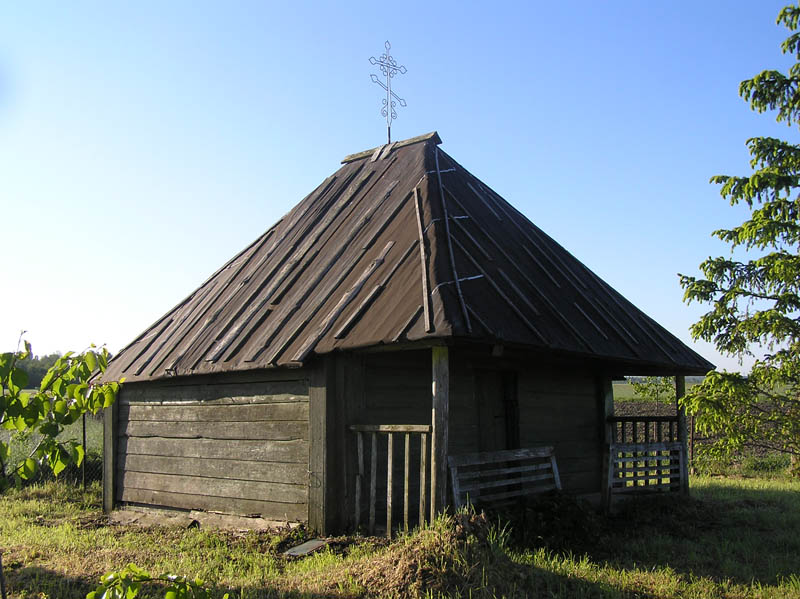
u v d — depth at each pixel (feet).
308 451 31.48
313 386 31.07
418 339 26.32
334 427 30.50
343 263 35.60
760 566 27.27
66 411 13.83
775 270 36.01
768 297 37.27
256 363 32.50
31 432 14.03
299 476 31.83
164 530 34.99
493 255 35.04
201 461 36.91
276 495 32.73
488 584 21.13
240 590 22.38
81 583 23.85
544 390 39.73
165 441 39.42
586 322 36.19
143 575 12.59
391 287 30.63
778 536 32.55
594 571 24.47
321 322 31.58
